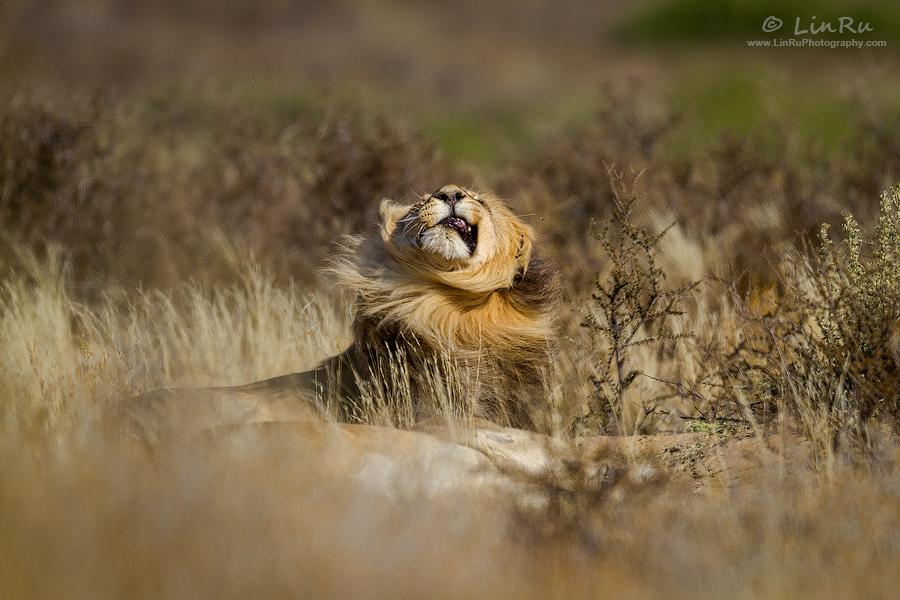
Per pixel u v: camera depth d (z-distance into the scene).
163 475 14.56
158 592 11.98
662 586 12.73
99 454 15.43
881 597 12.37
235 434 15.70
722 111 61.50
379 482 15.16
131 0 120.81
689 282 25.66
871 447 16.81
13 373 22.12
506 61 97.88
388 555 12.75
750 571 12.74
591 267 28.12
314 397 21.39
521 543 13.70
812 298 20.75
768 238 29.33
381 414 20.02
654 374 22.44
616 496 15.32
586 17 116.75
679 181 33.59
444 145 62.53
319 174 33.84
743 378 19.92
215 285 31.23
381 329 21.56
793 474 15.86
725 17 94.44
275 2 124.81
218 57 97.75
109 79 82.31
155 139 38.41
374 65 96.44
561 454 16.44
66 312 27.84
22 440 16.89
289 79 84.56
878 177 32.00
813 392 18.38
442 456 15.85
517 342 21.95
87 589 11.95
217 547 12.77
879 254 19.81
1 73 79.88
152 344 24.97
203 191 34.75
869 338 18.70
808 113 56.41
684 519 14.25
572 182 33.47
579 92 80.19
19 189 33.16
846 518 14.30
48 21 108.19
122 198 33.62
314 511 13.73
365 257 22.22
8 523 13.13
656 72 83.88
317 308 28.25
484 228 21.31
